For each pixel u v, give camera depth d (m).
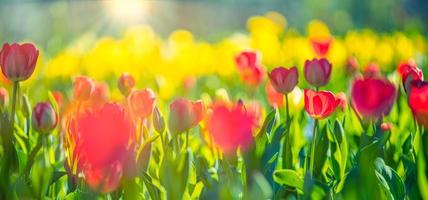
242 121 2.25
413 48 6.61
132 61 5.59
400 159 2.51
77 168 2.27
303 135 2.79
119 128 2.15
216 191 2.23
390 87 2.46
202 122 2.53
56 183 2.46
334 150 2.43
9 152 2.35
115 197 2.28
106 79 5.96
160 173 2.32
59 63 5.51
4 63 2.39
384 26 19.81
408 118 2.83
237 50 5.90
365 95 2.46
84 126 2.15
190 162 2.24
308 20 24.08
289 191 2.36
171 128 2.34
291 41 7.04
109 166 2.16
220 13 33.44
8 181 2.29
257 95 3.88
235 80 5.53
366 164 2.18
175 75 5.21
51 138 2.72
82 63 6.35
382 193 2.18
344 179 2.27
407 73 2.54
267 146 2.45
